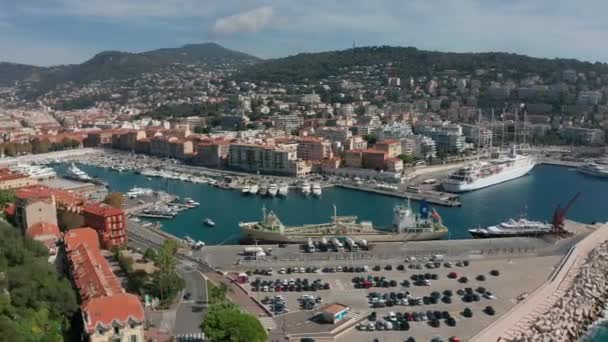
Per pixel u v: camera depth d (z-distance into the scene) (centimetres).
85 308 17012
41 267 19312
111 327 16375
